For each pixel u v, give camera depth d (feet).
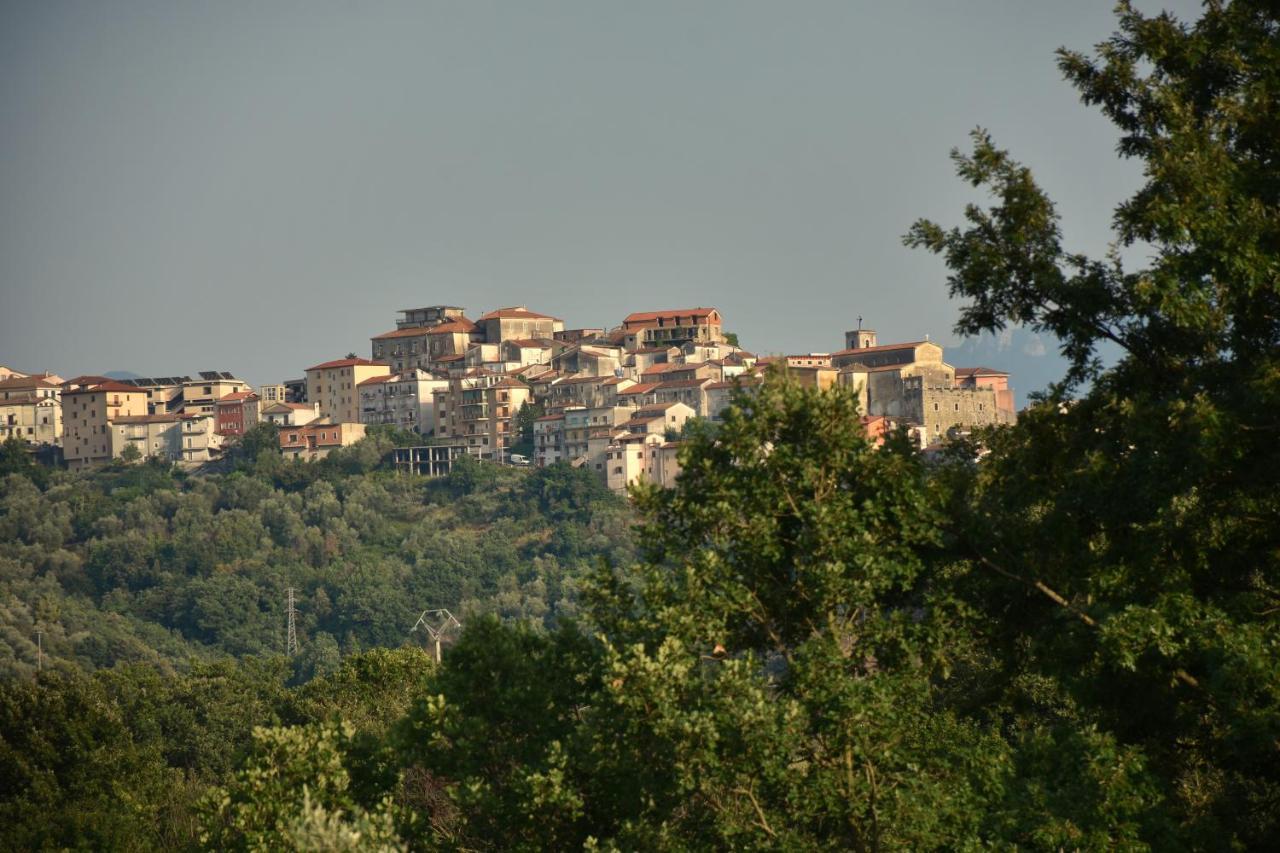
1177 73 435.94
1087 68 439.63
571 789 391.86
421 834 424.05
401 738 427.33
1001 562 418.72
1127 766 366.22
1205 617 376.89
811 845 367.86
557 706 428.97
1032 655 428.15
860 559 383.24
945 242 434.71
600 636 414.41
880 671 399.44
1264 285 403.13
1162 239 397.39
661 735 366.43
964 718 451.12
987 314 435.53
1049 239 431.02
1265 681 354.13
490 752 419.13
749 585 402.72
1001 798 382.01
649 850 380.17
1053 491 431.02
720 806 382.22
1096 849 352.49
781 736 361.92
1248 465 395.75
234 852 414.41
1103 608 387.55
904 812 363.76
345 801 422.41
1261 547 403.13
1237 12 425.69
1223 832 380.37
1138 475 398.62
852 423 404.57
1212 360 419.13
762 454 410.52
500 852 416.46
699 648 399.65
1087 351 437.58
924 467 422.00
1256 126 413.59
